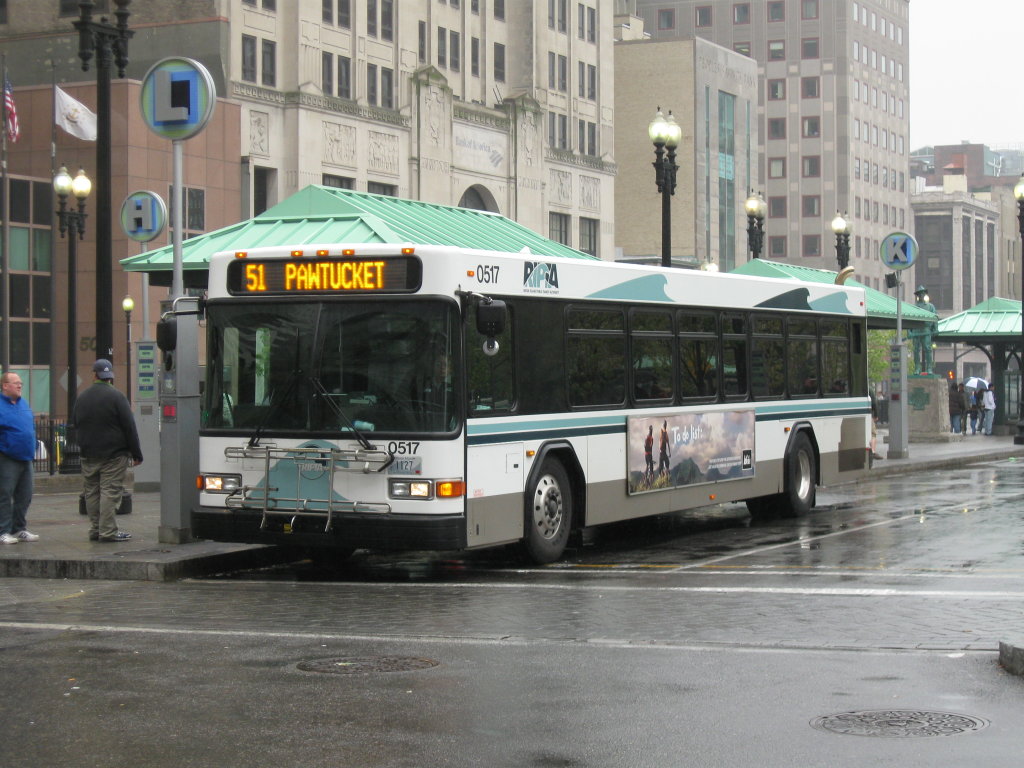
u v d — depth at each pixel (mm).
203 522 14688
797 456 20828
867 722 7824
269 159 64688
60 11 65250
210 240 23312
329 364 14266
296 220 23797
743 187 116812
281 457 14312
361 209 23734
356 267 14219
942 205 155375
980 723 7773
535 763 7047
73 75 64188
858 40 138000
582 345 16141
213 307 14820
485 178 77875
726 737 7516
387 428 13984
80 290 61750
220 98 62156
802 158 136500
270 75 65188
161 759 7191
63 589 14062
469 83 78438
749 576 14375
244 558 15766
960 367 153750
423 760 7109
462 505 13984
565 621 11516
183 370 16312
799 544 17406
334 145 67125
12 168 62312
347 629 11227
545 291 15469
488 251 14602
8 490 16391
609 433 16547
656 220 110000
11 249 60906
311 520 14203
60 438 34188
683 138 109250
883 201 145250
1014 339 50875
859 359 22906
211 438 14711
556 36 85062
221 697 8609
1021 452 39906
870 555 16047
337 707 8305
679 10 140250
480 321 13891
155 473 24844
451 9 76750
